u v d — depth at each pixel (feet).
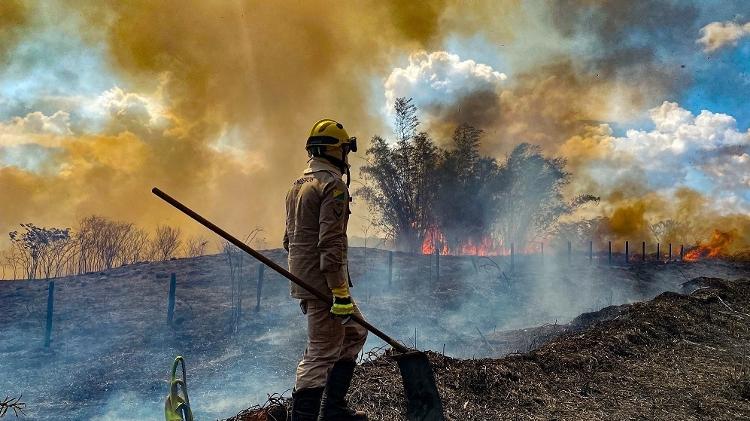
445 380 18.49
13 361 33.42
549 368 21.13
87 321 41.88
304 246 13.34
